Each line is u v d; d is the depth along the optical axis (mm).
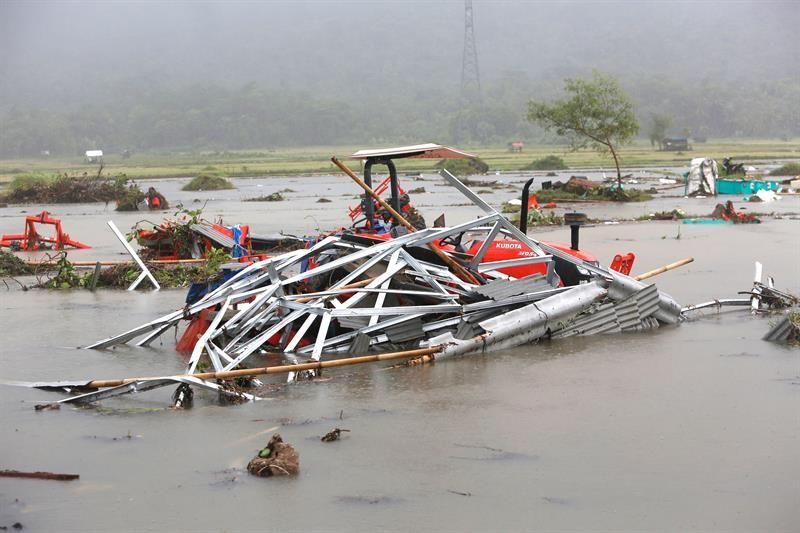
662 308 14414
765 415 9969
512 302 13164
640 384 11141
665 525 7484
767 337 13367
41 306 17047
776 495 7992
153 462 8828
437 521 7578
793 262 21000
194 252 22109
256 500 7992
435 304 13273
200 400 10797
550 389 10961
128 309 16609
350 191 57906
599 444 9164
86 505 7938
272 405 10469
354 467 8648
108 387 10859
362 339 12453
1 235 32094
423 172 82625
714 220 31891
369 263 13281
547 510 7758
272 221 34688
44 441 9422
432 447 9109
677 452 8953
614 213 36469
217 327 12961
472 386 11078
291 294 13695
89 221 38125
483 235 15492
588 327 13703
